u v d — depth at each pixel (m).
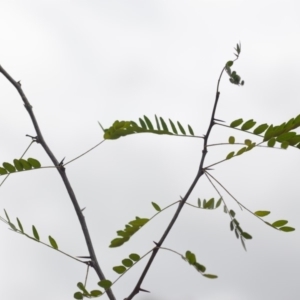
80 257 2.83
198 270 2.57
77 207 2.94
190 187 2.84
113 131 3.17
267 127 2.99
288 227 2.91
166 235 2.74
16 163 3.03
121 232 2.87
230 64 2.86
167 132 3.10
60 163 3.01
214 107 2.88
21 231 2.81
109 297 2.68
